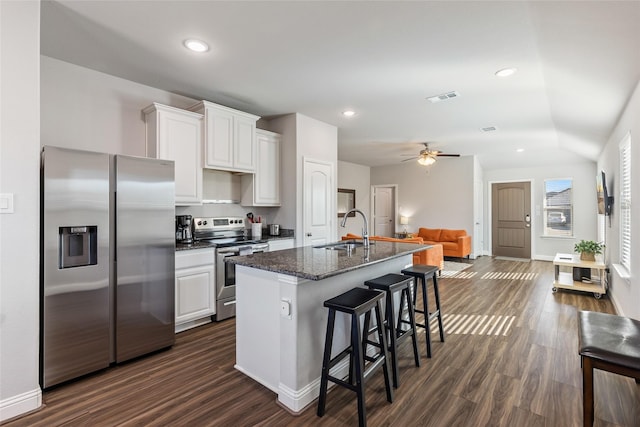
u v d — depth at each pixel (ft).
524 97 11.90
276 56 8.87
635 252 9.39
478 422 5.94
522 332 10.35
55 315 7.01
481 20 7.12
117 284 8.07
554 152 22.45
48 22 7.27
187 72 9.95
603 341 5.65
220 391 7.00
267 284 7.13
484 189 27.84
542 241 25.08
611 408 6.35
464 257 24.94
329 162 15.80
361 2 6.54
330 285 7.31
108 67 9.59
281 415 6.19
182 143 10.95
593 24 6.32
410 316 8.18
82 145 9.61
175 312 9.84
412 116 14.38
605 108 10.91
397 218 29.30
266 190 13.92
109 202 7.95
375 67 9.55
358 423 5.92
